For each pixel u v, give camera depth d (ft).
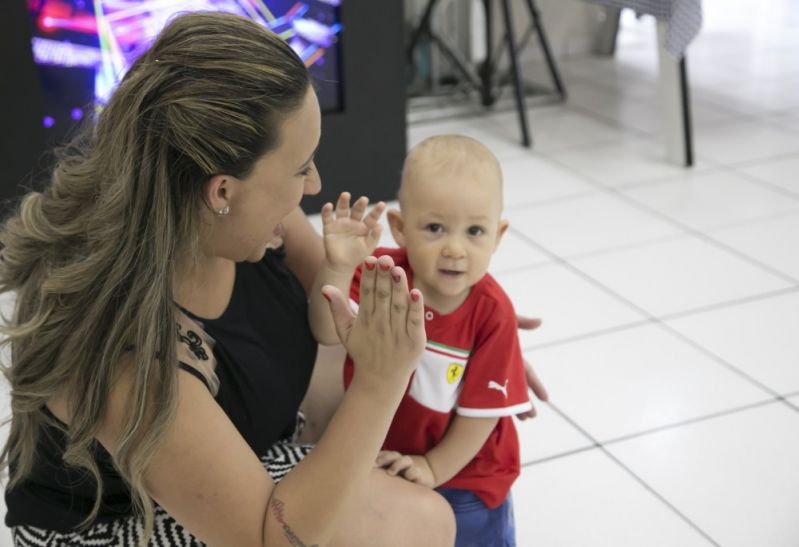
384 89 10.73
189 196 3.24
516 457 4.78
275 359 4.01
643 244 9.90
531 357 7.81
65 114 9.51
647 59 17.16
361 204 4.13
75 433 3.32
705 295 8.78
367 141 10.87
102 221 3.23
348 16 10.23
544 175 11.98
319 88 3.72
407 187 4.33
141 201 3.18
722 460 6.49
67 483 3.73
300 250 4.65
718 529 5.86
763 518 5.94
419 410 4.46
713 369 7.57
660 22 11.60
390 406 3.46
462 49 16.14
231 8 9.74
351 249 4.13
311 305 4.21
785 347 7.86
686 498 6.14
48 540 3.84
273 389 3.94
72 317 3.30
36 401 3.43
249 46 3.22
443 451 4.48
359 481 3.43
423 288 4.45
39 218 3.47
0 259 3.62
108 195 3.20
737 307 8.54
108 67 9.48
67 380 3.35
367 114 10.75
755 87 15.24
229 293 3.91
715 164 12.10
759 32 18.56
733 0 20.98
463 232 4.24
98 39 9.36
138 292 3.20
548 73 16.40
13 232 3.56
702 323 8.29
